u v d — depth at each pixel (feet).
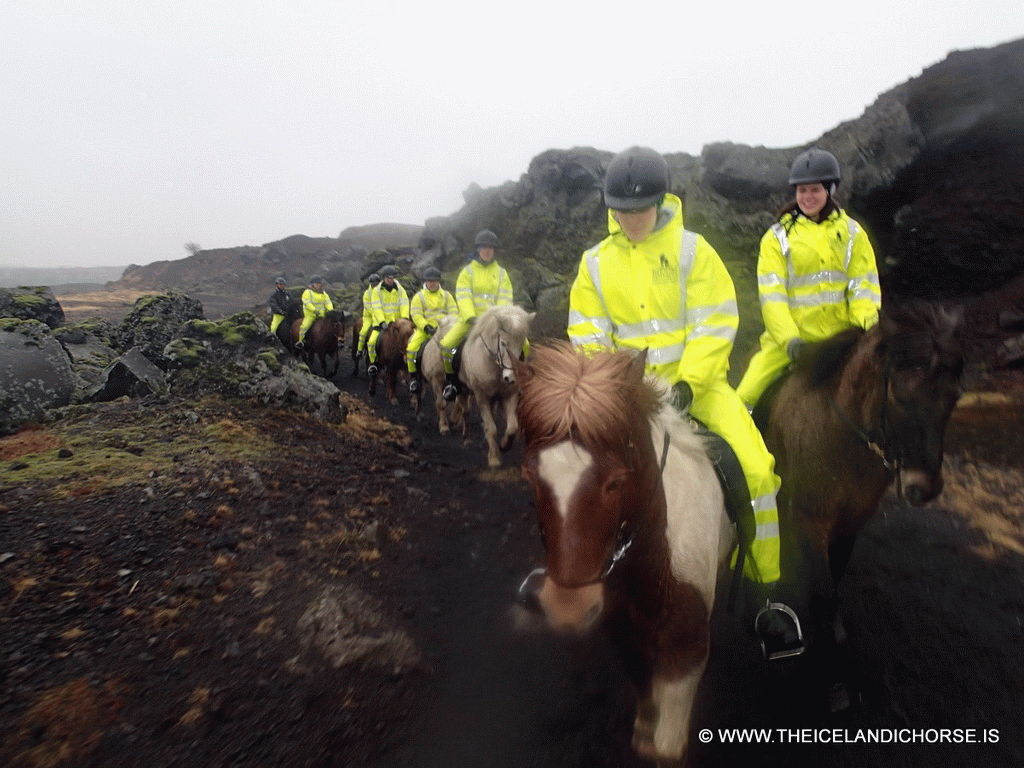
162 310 43.78
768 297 12.46
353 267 147.84
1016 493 19.13
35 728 8.93
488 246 27.48
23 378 22.97
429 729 10.42
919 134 29.78
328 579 14.03
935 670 11.91
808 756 9.96
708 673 12.03
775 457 11.43
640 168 8.68
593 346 8.43
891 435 9.14
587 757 9.91
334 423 26.99
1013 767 9.62
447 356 28.25
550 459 6.02
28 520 13.53
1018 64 28.25
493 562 16.72
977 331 26.55
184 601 12.17
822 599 10.50
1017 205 27.78
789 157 40.60
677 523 7.57
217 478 17.29
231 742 9.50
